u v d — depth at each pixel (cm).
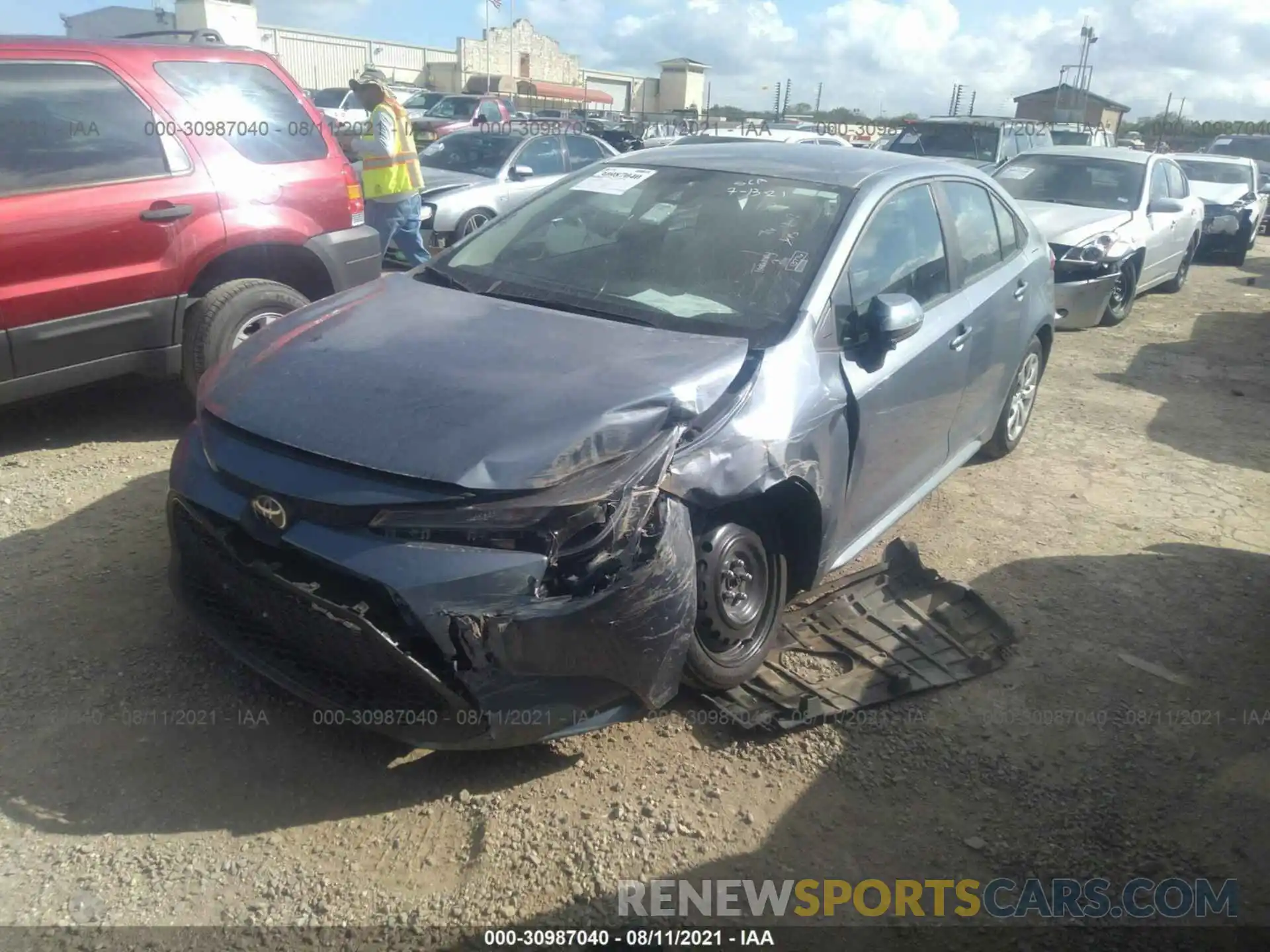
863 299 383
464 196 1079
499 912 260
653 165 446
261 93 556
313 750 309
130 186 489
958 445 495
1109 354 903
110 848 269
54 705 317
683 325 354
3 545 406
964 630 403
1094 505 548
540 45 4925
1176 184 1202
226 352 527
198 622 318
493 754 313
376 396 298
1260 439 684
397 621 268
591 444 283
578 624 273
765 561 346
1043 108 4941
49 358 475
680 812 297
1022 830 305
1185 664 399
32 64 466
